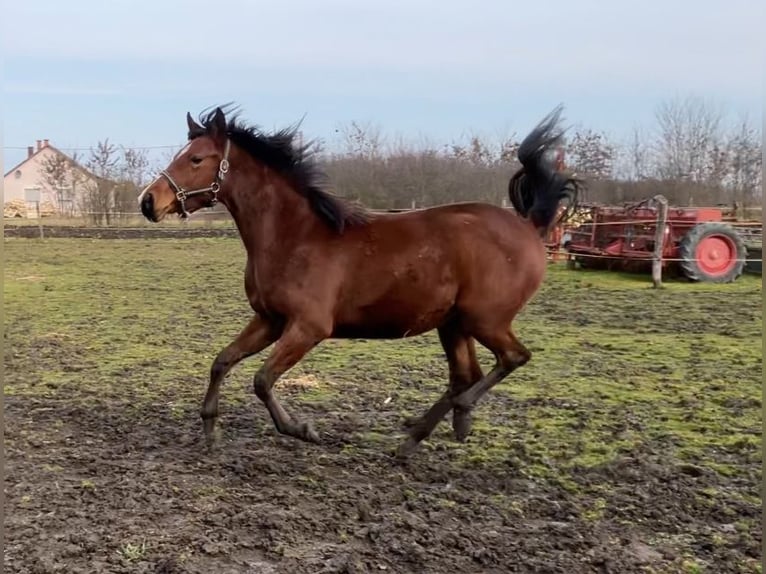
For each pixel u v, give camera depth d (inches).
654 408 246.8
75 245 893.2
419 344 359.9
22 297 498.6
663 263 600.7
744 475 187.8
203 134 192.1
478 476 185.0
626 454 201.9
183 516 154.3
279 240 187.8
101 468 182.7
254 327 196.4
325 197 187.5
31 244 901.2
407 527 152.6
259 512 155.9
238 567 134.9
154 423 224.2
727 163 1012.5
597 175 1027.3
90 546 139.3
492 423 229.5
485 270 192.7
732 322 411.8
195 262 730.8
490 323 195.5
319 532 149.7
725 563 143.1
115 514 154.3
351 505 163.0
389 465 191.5
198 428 219.9
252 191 190.2
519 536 151.9
